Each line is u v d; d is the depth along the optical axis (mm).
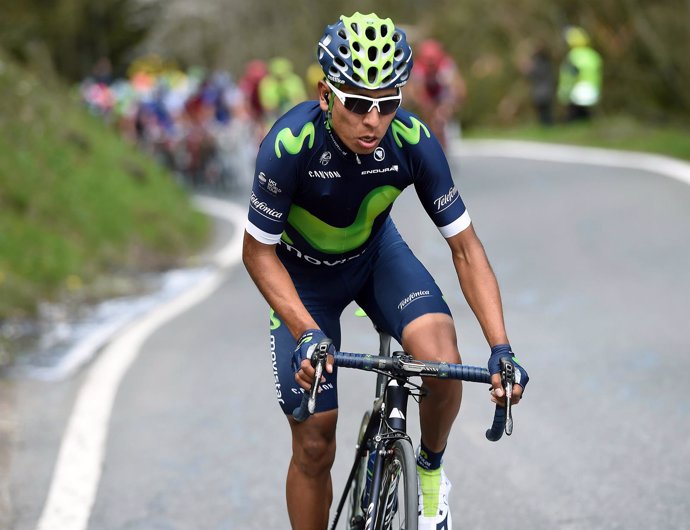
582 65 66688
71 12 96188
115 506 13781
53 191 36281
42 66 52406
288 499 10594
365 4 108750
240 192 57844
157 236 39156
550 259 28500
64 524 13266
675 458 14125
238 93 65688
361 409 17078
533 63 70875
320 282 10945
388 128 9922
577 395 17078
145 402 18281
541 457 14555
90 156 42344
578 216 34469
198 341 22688
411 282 10445
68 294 29578
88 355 22172
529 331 21375
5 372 20984
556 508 12836
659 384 17297
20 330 25234
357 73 8969
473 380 8844
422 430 9992
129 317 26719
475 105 80438
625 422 15648
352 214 10266
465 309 23875
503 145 62875
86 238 35062
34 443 16406
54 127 42031
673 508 12570
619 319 21750
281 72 59844
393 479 9109
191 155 60219
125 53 100250
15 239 30734
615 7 68500
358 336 22125
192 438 16250
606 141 56562
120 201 39969
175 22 113188
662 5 65875
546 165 49875
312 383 8867
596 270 26703
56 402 18641
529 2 81000
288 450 15516
